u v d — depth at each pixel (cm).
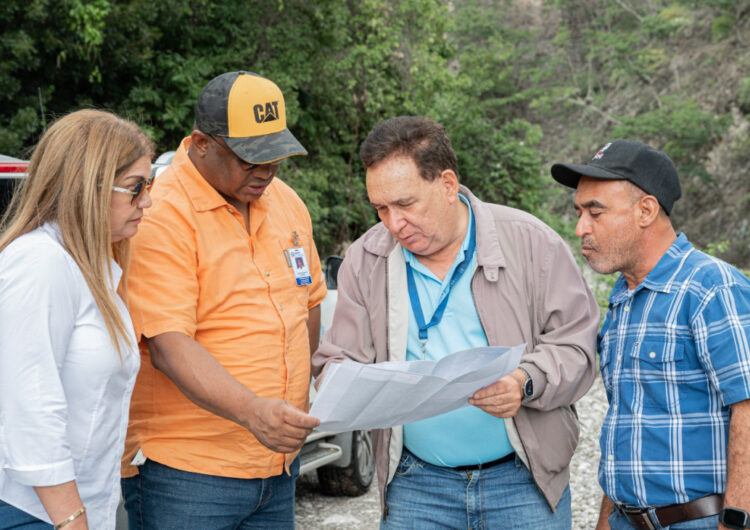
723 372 191
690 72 3584
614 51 3806
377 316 240
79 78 1034
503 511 238
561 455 237
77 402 191
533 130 1734
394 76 1483
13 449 179
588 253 214
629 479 207
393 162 217
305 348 253
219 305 232
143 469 238
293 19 1230
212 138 224
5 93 936
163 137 1127
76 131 190
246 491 238
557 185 1945
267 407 204
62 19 927
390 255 240
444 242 228
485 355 198
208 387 214
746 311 194
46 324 180
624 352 212
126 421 205
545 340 229
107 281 196
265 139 224
